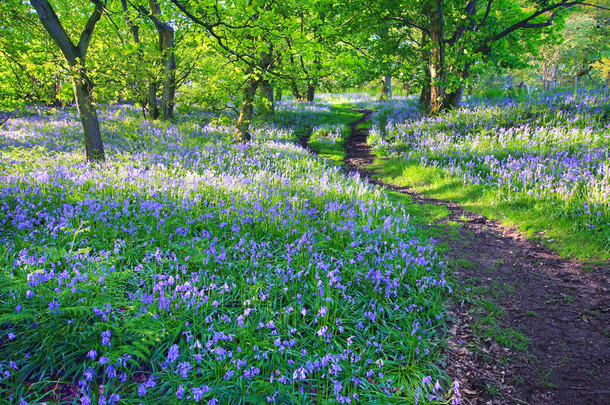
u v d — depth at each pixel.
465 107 20.77
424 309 5.48
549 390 4.07
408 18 22.50
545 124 14.62
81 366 3.98
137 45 13.80
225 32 7.75
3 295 4.77
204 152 13.85
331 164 16.08
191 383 3.82
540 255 7.10
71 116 21.55
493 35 20.78
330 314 5.02
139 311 4.36
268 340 4.36
